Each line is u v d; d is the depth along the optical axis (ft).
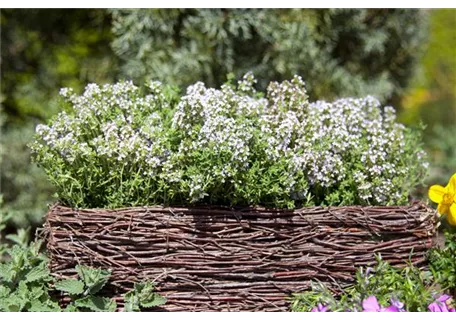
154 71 7.15
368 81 7.79
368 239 5.09
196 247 4.98
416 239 5.14
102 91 5.26
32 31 7.89
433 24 11.77
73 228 4.98
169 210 4.98
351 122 5.44
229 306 5.01
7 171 7.57
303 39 7.29
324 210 5.06
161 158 5.01
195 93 5.14
